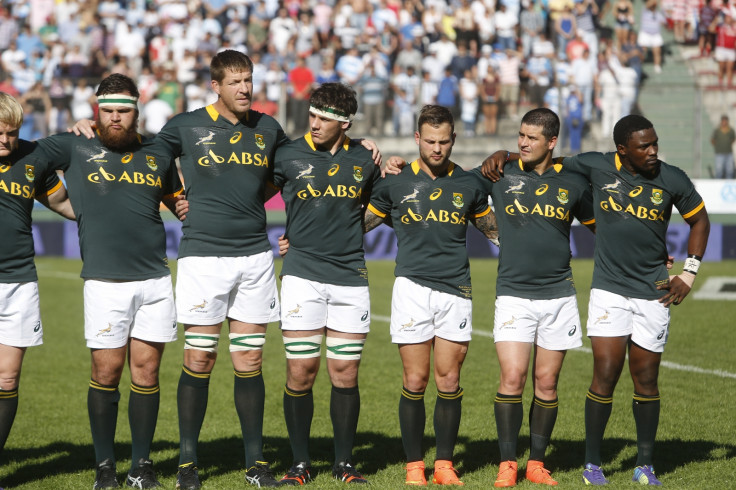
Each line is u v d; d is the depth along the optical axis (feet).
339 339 60.44
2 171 55.77
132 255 57.82
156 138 59.77
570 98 221.87
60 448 70.79
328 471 63.36
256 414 60.39
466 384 94.38
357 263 61.05
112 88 56.54
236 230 59.26
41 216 231.09
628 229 59.11
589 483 59.62
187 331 59.26
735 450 69.10
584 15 246.27
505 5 247.29
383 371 102.12
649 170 58.59
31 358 111.65
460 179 60.29
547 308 59.52
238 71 57.98
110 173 57.67
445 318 59.57
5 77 236.63
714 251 214.48
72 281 184.75
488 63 236.22
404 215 59.82
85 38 247.70
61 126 229.66
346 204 60.03
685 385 92.53
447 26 251.19
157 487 57.52
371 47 243.40
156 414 59.41
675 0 258.16
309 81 228.63
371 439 73.72
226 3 252.01
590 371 101.45
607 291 59.62
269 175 61.46
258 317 60.13
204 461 66.59
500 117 229.66
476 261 217.15
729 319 135.85
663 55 256.73
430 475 62.69
